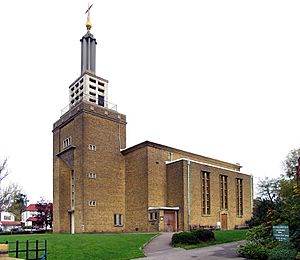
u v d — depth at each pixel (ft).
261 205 135.64
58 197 159.33
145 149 155.22
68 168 162.30
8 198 187.73
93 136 154.30
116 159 161.58
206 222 160.45
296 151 173.58
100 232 146.61
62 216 157.69
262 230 74.13
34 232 167.94
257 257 65.05
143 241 93.81
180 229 149.07
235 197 185.16
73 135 158.10
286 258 57.93
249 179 199.21
